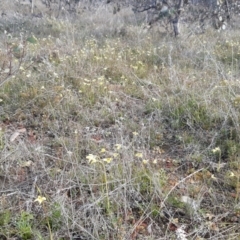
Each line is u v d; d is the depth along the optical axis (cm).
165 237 242
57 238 241
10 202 272
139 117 439
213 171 329
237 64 634
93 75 553
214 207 275
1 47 651
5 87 476
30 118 417
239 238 241
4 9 1237
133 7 1169
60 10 1291
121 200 273
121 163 308
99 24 1086
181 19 967
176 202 278
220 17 873
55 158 326
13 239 241
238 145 360
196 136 389
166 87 512
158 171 312
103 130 395
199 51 670
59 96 455
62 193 288
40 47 689
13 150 329
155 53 700
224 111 425
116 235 245
